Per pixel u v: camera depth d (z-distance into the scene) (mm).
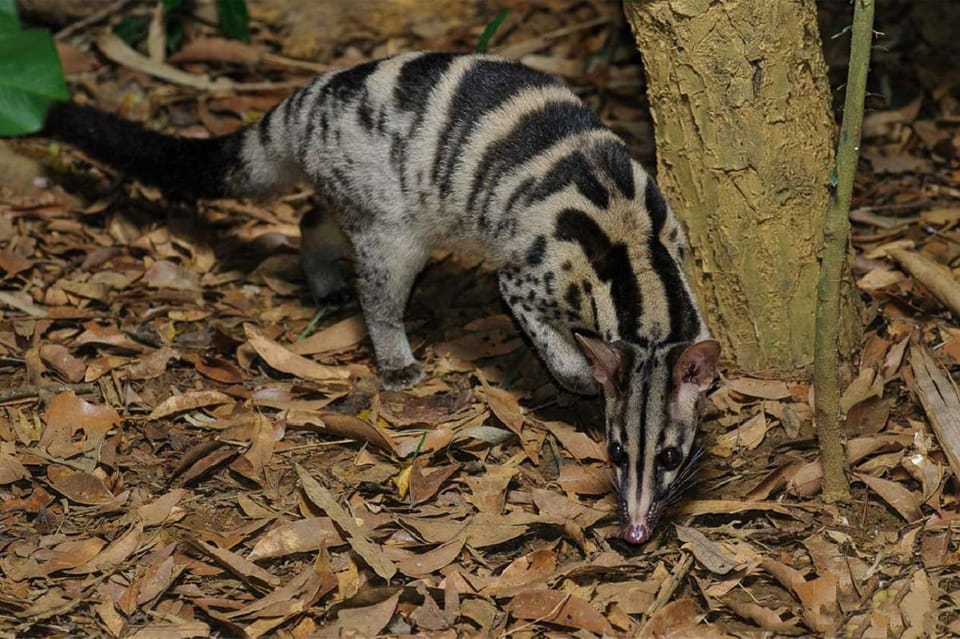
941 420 7645
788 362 8188
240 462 7578
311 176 8695
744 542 6945
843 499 7203
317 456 7691
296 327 9195
